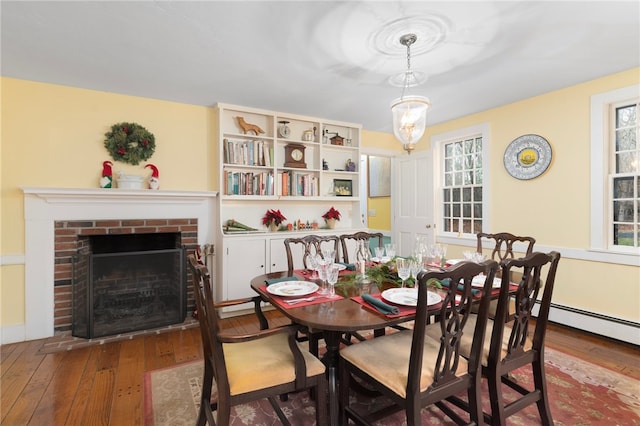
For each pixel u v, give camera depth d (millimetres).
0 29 2111
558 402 1999
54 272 3006
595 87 2998
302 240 2748
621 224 2969
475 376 1547
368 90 3205
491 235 3006
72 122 3086
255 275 3656
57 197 2945
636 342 2762
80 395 2082
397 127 2361
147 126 3402
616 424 1796
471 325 2020
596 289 3043
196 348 2783
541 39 2242
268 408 1979
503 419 1607
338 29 2119
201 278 1466
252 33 2172
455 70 2748
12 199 2883
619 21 2027
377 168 6172
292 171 4121
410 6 1871
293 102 3572
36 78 2895
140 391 2129
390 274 2211
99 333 3008
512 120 3648
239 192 3744
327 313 1588
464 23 2047
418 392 1367
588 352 2672
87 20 2020
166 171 3500
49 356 2619
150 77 2883
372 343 1768
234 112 3822
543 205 3408
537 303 3445
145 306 3244
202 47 2359
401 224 5027
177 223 3523
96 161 3176
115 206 3221
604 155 2982
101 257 3025
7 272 2871
